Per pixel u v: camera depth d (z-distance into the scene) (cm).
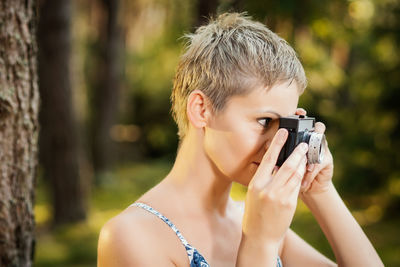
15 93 172
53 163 717
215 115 126
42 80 697
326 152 145
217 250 135
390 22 662
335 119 814
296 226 694
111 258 123
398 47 677
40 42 687
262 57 121
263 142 125
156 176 1195
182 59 139
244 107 123
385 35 663
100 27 1151
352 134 751
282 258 160
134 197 958
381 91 715
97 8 1159
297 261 158
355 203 767
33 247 189
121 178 1153
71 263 569
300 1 409
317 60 686
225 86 123
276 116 123
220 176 137
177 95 140
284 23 421
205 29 136
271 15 391
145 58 1482
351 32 530
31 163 182
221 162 128
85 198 738
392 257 569
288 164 118
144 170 1308
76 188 722
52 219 723
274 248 121
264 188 119
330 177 147
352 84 776
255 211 120
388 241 626
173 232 129
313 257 158
